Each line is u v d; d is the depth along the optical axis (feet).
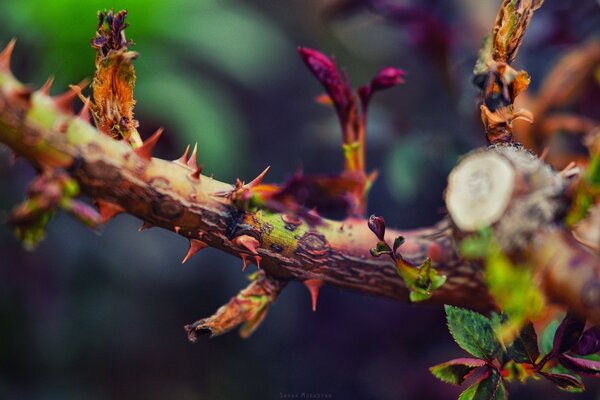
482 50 0.76
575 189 0.68
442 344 2.02
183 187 0.70
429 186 1.93
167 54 1.81
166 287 2.29
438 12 1.51
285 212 0.71
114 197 0.69
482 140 1.39
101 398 2.12
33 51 1.64
